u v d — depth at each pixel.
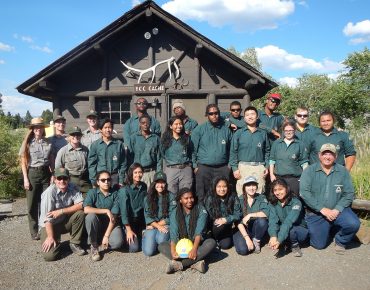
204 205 5.39
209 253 4.90
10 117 12.46
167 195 5.46
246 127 6.09
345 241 5.11
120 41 8.79
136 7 8.05
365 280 4.37
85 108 8.88
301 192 5.34
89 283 4.54
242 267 4.85
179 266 4.69
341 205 5.14
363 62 28.33
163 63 8.76
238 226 5.34
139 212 5.68
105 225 5.68
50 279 4.67
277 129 6.80
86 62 8.80
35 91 8.73
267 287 4.29
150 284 4.45
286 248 5.30
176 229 5.00
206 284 4.41
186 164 6.02
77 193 5.63
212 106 6.00
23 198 10.10
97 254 5.23
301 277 4.50
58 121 6.75
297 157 5.75
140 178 5.60
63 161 6.21
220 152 6.05
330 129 5.77
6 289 4.40
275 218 5.16
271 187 5.19
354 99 28.42
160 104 8.80
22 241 6.17
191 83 8.80
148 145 6.19
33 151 6.23
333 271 4.62
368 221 6.28
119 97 8.88
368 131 13.52
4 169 10.92
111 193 5.60
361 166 8.78
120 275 4.73
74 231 5.43
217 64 8.82
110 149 6.09
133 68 8.77
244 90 8.73
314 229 5.28
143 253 5.44
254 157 6.00
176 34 8.76
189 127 6.90
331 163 5.17
